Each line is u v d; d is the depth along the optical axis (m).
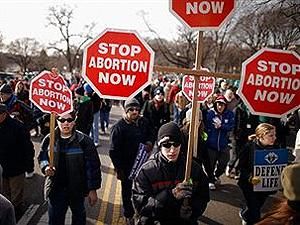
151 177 3.41
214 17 3.13
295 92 3.14
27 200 6.85
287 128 7.61
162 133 3.39
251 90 3.14
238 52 38.97
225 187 7.94
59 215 4.49
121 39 3.19
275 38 20.52
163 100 8.77
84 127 9.27
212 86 6.91
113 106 26.31
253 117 7.41
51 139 4.31
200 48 3.17
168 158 3.39
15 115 8.05
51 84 4.31
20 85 11.73
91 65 3.24
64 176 4.46
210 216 6.41
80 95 9.80
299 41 17.95
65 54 54.34
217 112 7.51
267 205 6.85
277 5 16.48
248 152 5.07
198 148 6.80
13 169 5.96
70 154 4.45
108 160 10.05
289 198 2.32
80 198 4.54
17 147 5.95
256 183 4.31
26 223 5.86
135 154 5.52
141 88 3.20
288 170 2.36
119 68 3.21
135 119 5.58
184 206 3.29
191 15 3.17
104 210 6.50
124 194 5.63
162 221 3.33
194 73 3.17
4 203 2.75
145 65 3.18
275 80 3.13
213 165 7.59
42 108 4.34
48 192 4.45
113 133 5.54
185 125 5.74
